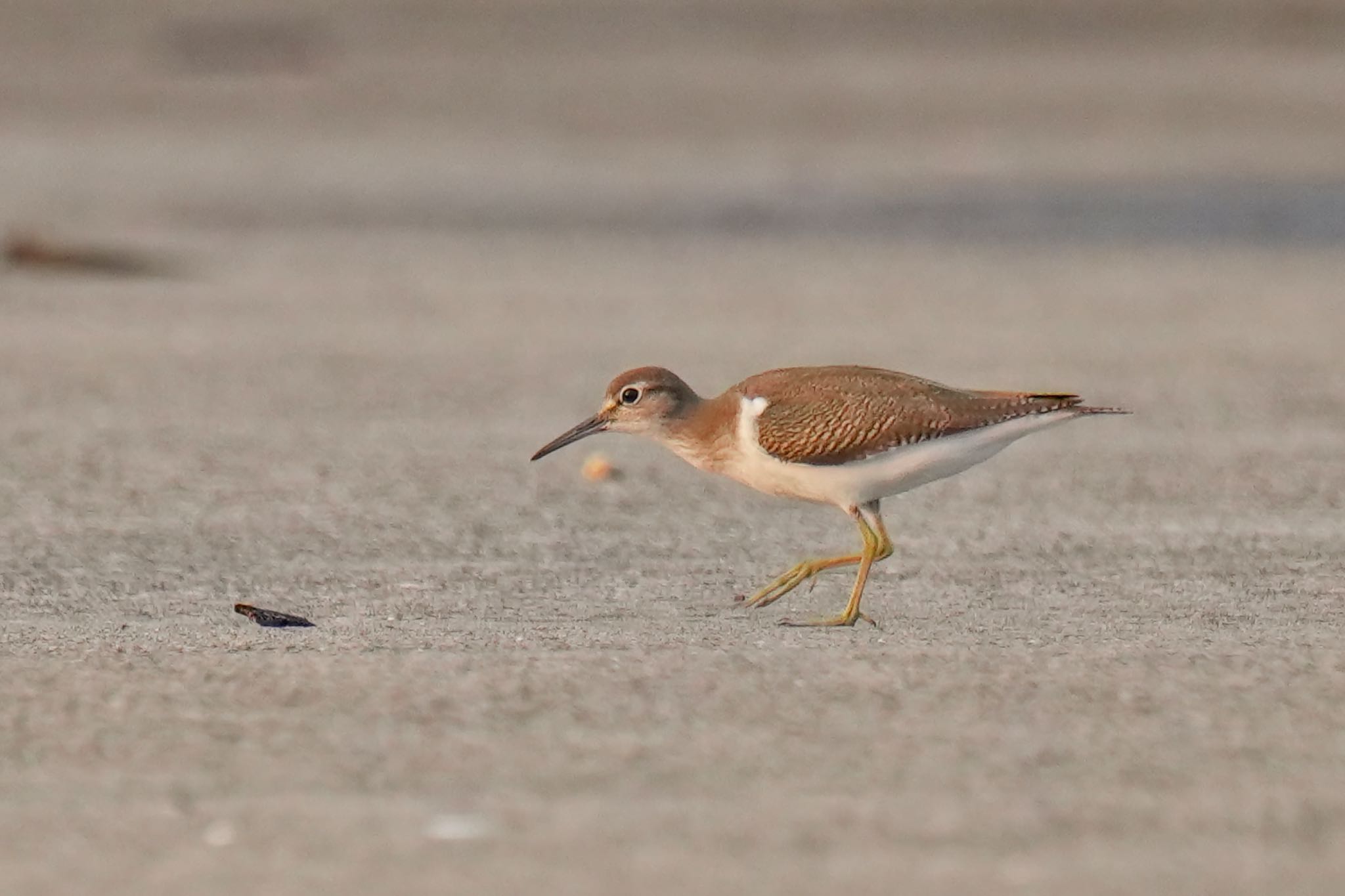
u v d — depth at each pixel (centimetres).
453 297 2567
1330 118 4950
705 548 1303
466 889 675
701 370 2027
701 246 3141
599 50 6444
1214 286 2669
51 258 2741
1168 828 729
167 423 1739
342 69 5909
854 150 4512
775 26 6919
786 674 945
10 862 704
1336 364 2059
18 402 1825
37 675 944
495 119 4991
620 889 673
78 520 1364
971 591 1177
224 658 977
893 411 1094
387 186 3875
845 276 2791
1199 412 1806
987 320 2378
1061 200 3734
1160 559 1257
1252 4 7125
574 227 3362
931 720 868
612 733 848
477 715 874
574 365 2066
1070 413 1100
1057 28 6856
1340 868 690
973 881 678
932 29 6906
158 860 704
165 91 5400
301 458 1602
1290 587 1172
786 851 707
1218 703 895
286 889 678
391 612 1109
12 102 5184
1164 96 5347
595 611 1116
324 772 796
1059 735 845
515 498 1462
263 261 2912
